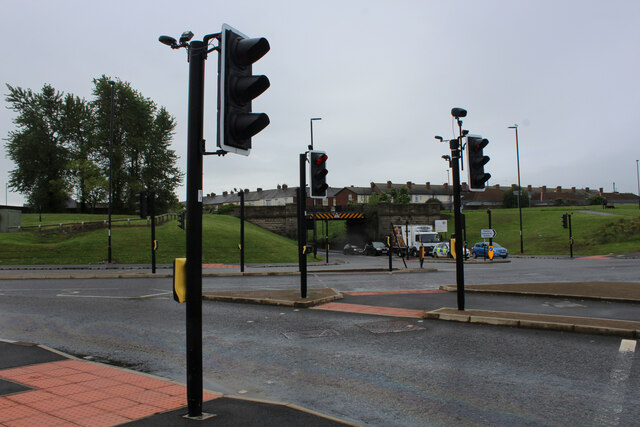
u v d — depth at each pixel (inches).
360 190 4244.6
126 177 2516.0
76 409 175.9
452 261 1517.0
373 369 255.3
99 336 346.9
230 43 164.1
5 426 156.3
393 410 191.9
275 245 1670.8
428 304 485.7
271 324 387.9
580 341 312.3
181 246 1450.5
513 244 2139.5
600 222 2182.6
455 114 408.8
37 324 392.5
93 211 2691.9
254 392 219.5
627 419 177.8
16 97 2508.6
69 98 2647.6
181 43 179.6
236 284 734.5
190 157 167.9
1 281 779.4
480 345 305.4
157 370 259.4
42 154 2482.8
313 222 1642.5
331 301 515.5
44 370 238.7
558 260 1439.5
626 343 304.0
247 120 161.0
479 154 397.4
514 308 443.5
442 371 248.8
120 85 2492.6
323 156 463.8
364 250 2213.3
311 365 265.9
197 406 168.1
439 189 4532.5
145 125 2593.5
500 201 4224.9
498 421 177.9
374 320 398.9
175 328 375.6
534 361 265.0
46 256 1263.5
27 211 2714.1
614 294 508.7
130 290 634.8
